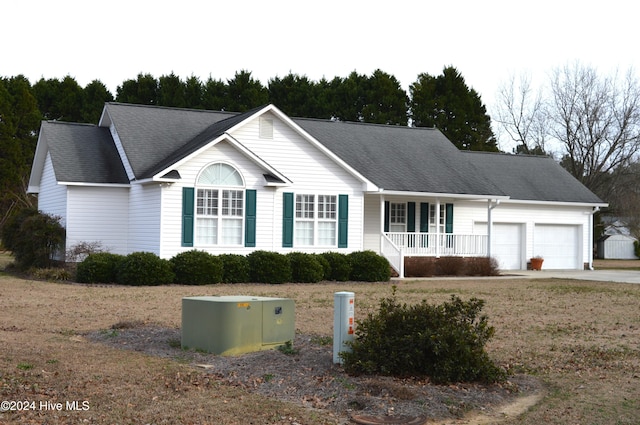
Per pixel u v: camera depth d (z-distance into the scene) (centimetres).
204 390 888
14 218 2847
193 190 2542
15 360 993
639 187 5131
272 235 2688
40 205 3278
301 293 2117
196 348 1129
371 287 2422
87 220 2755
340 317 1005
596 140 4959
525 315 1684
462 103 5697
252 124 2691
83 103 5481
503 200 3241
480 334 985
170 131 2955
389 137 3500
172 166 2472
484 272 3138
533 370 1055
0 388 849
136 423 750
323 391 893
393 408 832
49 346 1126
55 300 1798
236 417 785
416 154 3397
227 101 5391
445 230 3316
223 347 1095
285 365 1011
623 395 920
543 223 3678
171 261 2395
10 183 4522
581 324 1541
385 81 5497
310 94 5475
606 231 6097
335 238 2825
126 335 1250
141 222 2675
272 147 2725
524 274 3288
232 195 2619
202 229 2566
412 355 949
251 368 1004
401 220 3216
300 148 2772
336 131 3409
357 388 898
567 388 954
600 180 5009
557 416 829
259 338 1131
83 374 938
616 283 2775
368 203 3128
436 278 2928
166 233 2498
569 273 3416
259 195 2661
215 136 2595
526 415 832
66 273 2430
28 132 4888
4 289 2064
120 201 2805
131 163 2694
